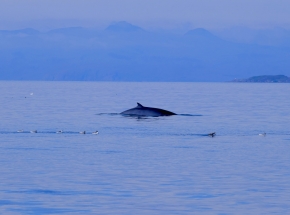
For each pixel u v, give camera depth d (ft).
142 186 294.05
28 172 328.90
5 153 399.03
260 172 333.01
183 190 285.84
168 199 267.59
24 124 602.03
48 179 309.63
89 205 256.32
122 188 289.12
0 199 265.54
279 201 264.93
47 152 404.57
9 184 296.92
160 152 406.82
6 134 512.63
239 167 348.38
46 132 528.63
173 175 322.34
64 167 345.51
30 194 275.18
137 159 376.27
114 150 415.64
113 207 253.03
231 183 302.45
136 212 245.45
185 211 247.50
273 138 496.23
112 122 627.05
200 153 403.95
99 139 479.41
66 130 544.21
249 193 280.10
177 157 384.68
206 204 259.19
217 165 355.15
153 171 334.03
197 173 328.90
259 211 248.32
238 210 249.34
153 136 501.56
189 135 512.63
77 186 293.23
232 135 515.50
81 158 378.94
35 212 243.81
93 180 307.78
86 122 626.23
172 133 523.70
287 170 339.57
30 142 458.09
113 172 330.34
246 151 414.62
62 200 264.31
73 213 242.99
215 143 458.50
